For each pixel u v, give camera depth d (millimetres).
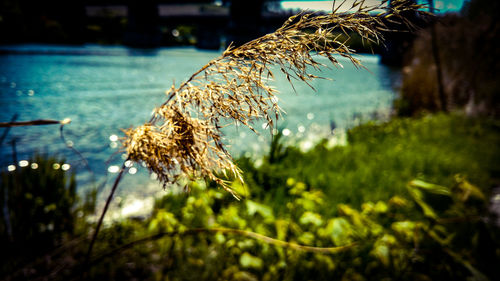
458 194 1830
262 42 953
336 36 898
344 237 1924
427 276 1737
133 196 4316
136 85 20438
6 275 2182
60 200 3135
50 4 58406
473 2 10367
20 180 3029
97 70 27797
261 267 1925
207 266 2166
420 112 11211
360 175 4277
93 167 5746
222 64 985
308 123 11039
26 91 15805
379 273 1924
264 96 956
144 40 82812
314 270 1998
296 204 2650
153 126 1095
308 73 923
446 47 11180
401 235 1832
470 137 7141
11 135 7965
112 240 2697
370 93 20703
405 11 828
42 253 2447
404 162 5086
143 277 2188
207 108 1009
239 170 1062
